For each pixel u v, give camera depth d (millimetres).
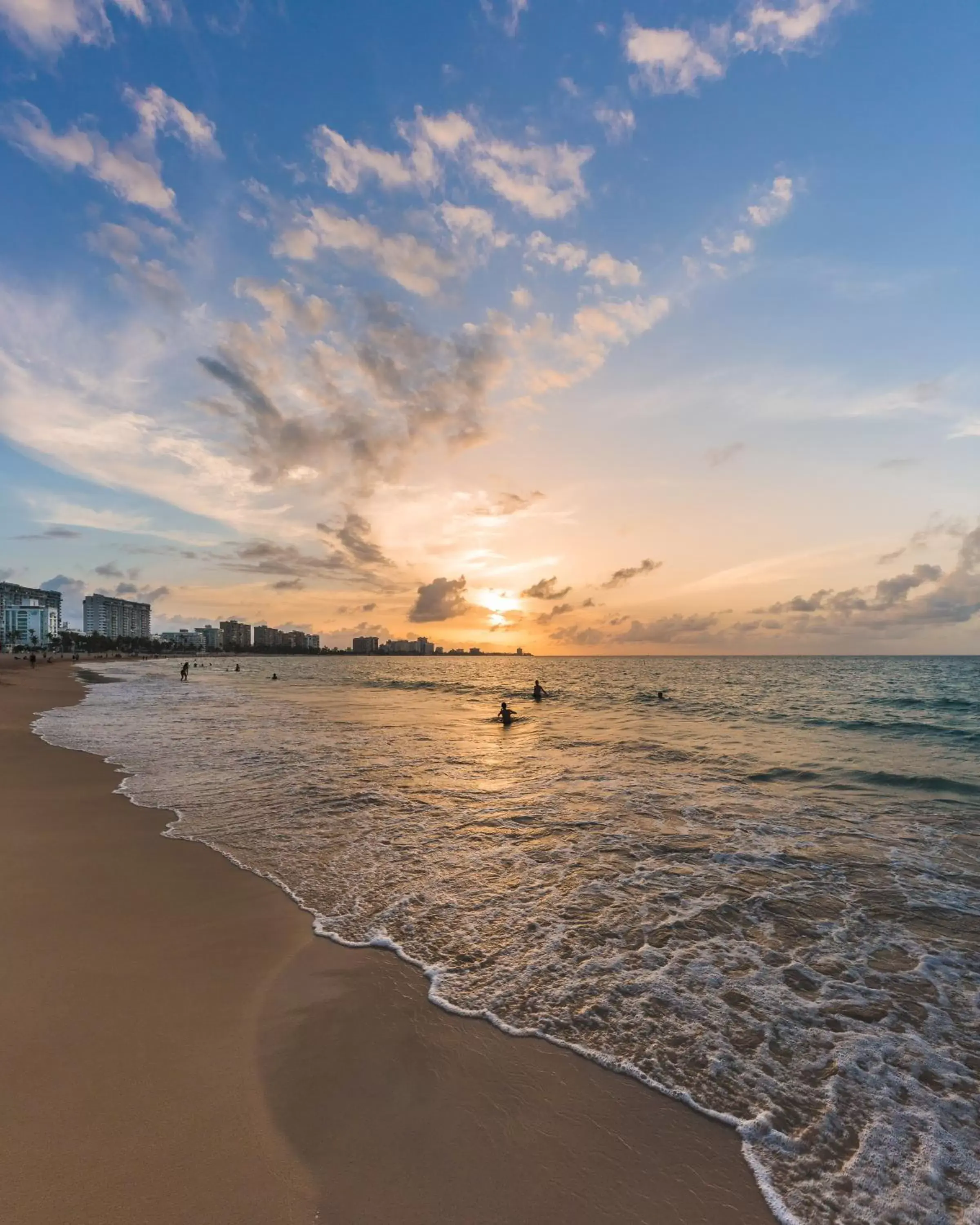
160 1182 2672
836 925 5398
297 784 10641
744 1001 4215
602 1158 2896
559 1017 4008
